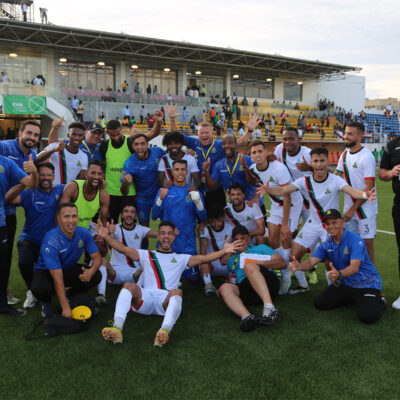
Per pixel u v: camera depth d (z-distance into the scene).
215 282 4.46
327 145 27.95
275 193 3.96
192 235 4.22
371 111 37.66
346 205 4.18
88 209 3.94
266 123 26.50
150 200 4.85
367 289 3.42
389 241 6.35
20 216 8.49
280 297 3.97
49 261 3.27
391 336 3.07
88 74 24.44
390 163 3.82
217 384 2.45
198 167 5.14
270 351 2.84
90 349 2.89
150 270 3.49
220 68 28.73
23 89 17.28
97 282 3.71
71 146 4.39
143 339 3.05
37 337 3.09
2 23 19.34
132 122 20.45
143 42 22.89
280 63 28.78
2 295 3.50
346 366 2.64
